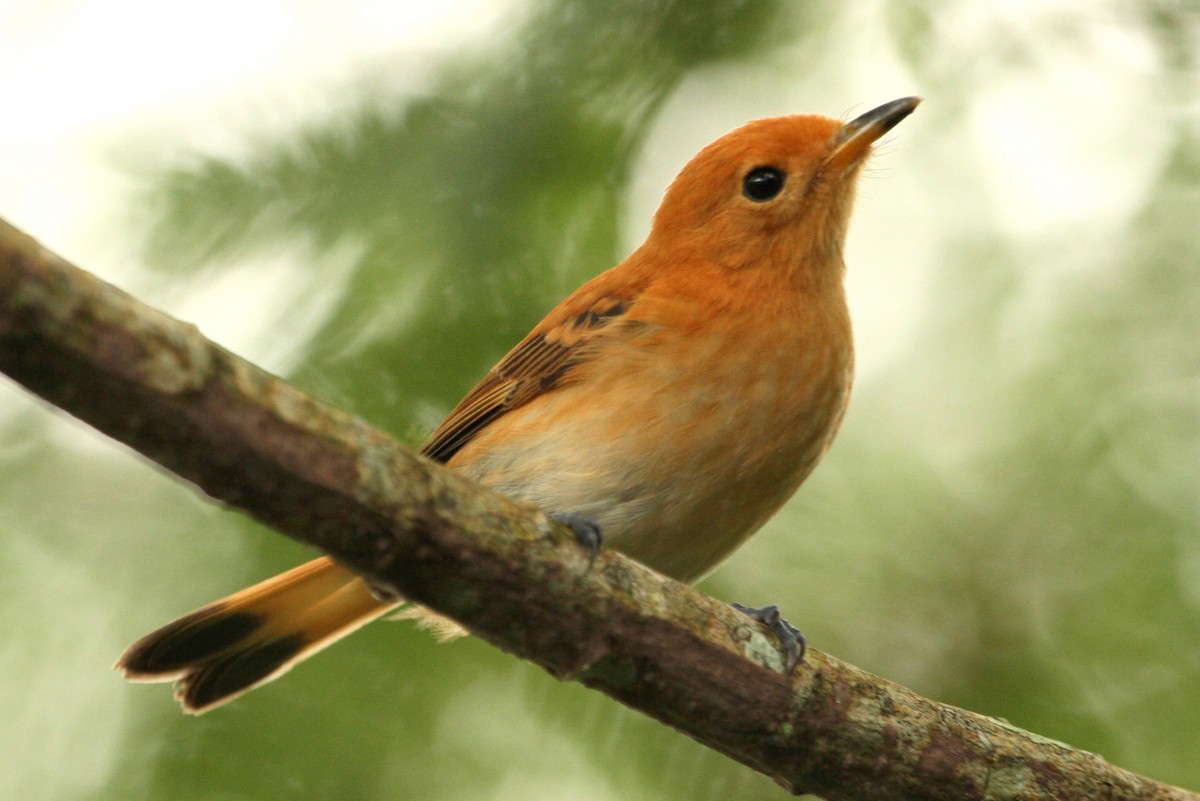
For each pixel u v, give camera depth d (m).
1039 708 10.31
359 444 7.40
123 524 10.53
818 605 10.92
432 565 7.82
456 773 10.11
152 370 6.68
